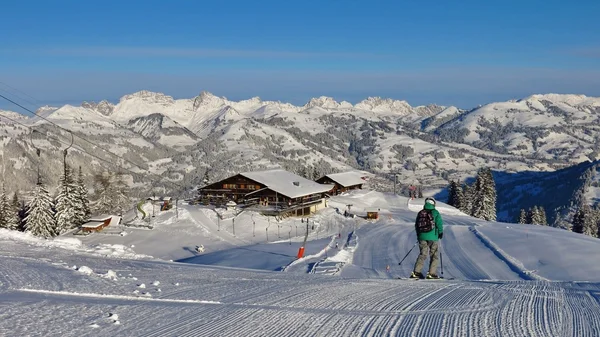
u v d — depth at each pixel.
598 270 28.17
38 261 14.09
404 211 94.00
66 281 9.80
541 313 7.63
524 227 57.91
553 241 38.78
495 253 36.66
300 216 78.25
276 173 91.81
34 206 68.00
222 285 10.18
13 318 6.26
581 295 9.69
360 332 6.11
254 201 82.00
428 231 12.62
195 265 17.03
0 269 11.41
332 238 57.03
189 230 67.06
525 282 12.47
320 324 6.48
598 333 6.39
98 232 67.62
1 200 75.69
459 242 42.94
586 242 37.84
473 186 113.94
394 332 6.13
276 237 64.31
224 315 6.92
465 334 6.12
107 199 88.44
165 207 79.06
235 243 61.03
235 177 85.56
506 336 6.07
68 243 23.03
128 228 68.75
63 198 75.00
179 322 6.44
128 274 11.93
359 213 84.31
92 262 15.44
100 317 6.54
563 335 6.25
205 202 84.31
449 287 10.59
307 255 38.09
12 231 23.42
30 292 8.40
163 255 55.47
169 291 9.12
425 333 6.12
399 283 11.09
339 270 27.56
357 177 121.94
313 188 86.75
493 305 8.23
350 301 8.28
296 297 8.59
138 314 6.85
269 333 5.98
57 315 6.54
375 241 50.81
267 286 10.07
